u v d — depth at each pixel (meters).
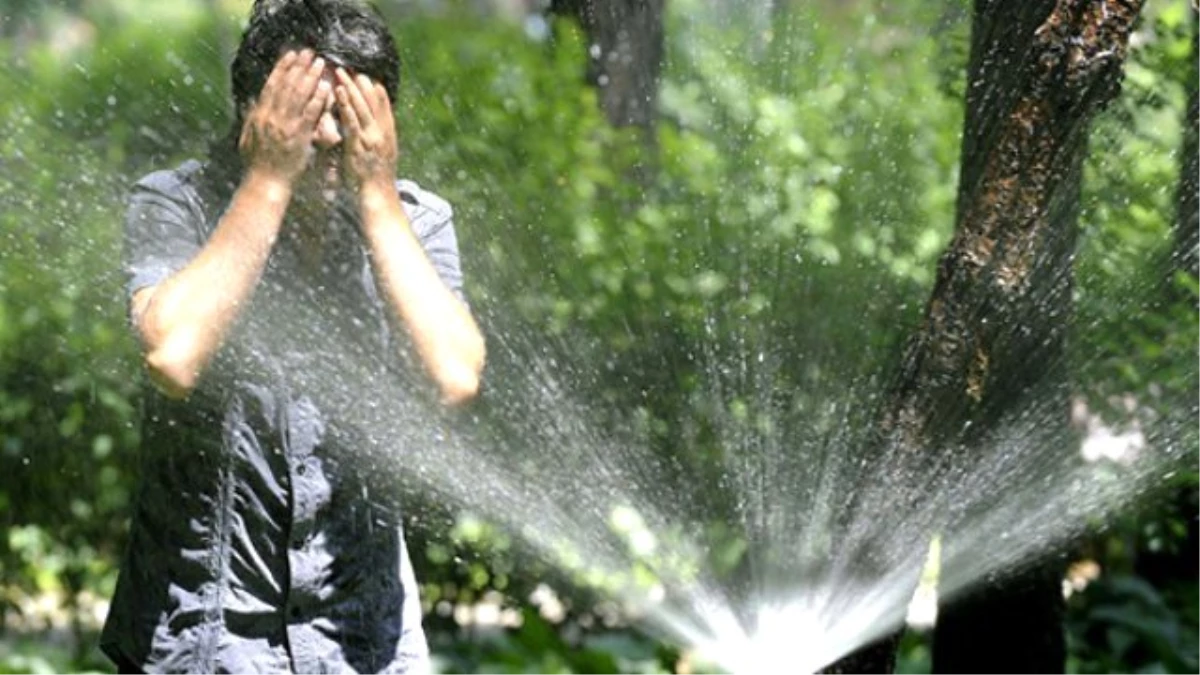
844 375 15.52
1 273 16.14
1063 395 10.30
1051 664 12.03
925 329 9.57
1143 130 14.40
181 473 8.33
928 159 17.47
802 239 16.86
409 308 8.36
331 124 8.36
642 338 15.97
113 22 18.38
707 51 19.00
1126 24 9.62
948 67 16.72
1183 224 14.12
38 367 16.50
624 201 16.86
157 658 8.28
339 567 8.37
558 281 16.28
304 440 8.35
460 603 17.67
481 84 17.22
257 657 8.28
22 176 16.34
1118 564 22.45
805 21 19.02
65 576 17.61
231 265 8.10
